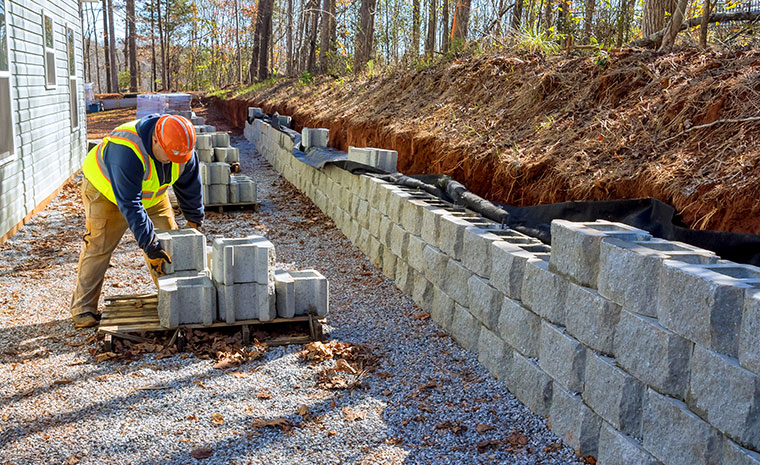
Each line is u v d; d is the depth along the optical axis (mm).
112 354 4852
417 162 8820
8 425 3855
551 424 3834
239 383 4469
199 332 5195
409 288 6438
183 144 4961
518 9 12695
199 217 5891
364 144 11414
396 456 3594
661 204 4473
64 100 12477
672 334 2883
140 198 5023
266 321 5168
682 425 2812
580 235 3537
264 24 31062
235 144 20344
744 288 2523
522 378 4180
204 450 3592
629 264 3148
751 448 2467
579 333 3570
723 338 2604
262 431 3838
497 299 4543
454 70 10555
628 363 3176
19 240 8492
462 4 14070
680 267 2852
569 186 5574
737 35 7000
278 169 14914
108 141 4965
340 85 17469
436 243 5648
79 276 5480
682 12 6902
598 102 6926
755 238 3695
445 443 3732
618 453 3227
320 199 10625
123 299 5645
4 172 8320
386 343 5266
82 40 15062
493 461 3545
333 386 4402
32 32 9875
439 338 5355
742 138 4707
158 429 3828
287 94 21906
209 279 5301
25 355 4898
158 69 73875
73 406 4102
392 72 14500
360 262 7695
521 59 9234
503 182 6609
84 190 5344
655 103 5996
